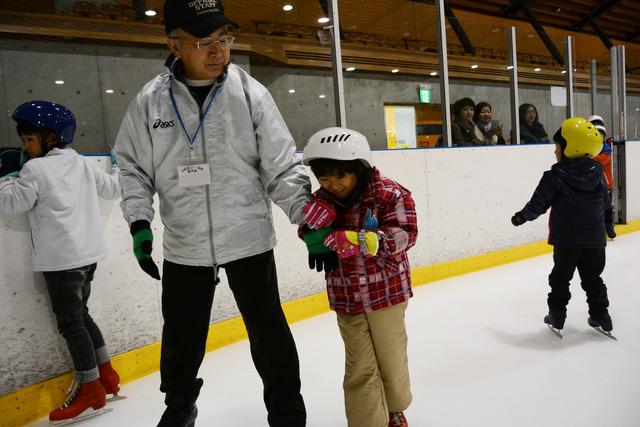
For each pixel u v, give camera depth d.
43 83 3.00
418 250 4.18
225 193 1.41
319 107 3.82
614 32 10.95
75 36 3.07
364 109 4.25
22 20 2.91
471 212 4.58
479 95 5.08
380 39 4.30
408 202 1.47
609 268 4.24
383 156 3.95
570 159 2.50
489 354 2.46
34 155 2.05
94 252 2.11
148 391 2.35
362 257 1.51
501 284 3.94
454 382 2.15
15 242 2.16
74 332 2.05
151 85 1.42
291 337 1.51
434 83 4.71
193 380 1.52
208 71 1.32
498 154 4.79
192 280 1.47
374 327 1.53
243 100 1.39
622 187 6.21
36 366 2.22
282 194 1.43
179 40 1.29
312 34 3.75
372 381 1.52
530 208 2.53
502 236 4.86
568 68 5.74
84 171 2.13
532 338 2.66
